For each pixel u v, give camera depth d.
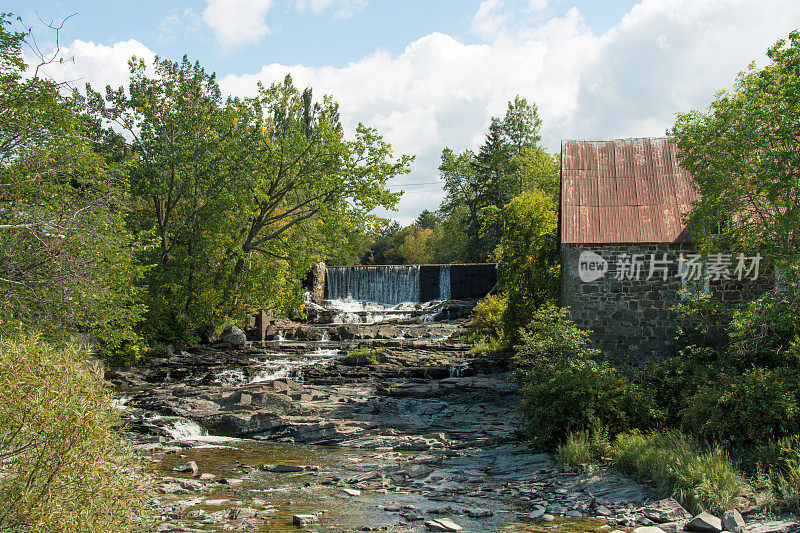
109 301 16.61
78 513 5.69
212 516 9.54
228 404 20.80
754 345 14.27
